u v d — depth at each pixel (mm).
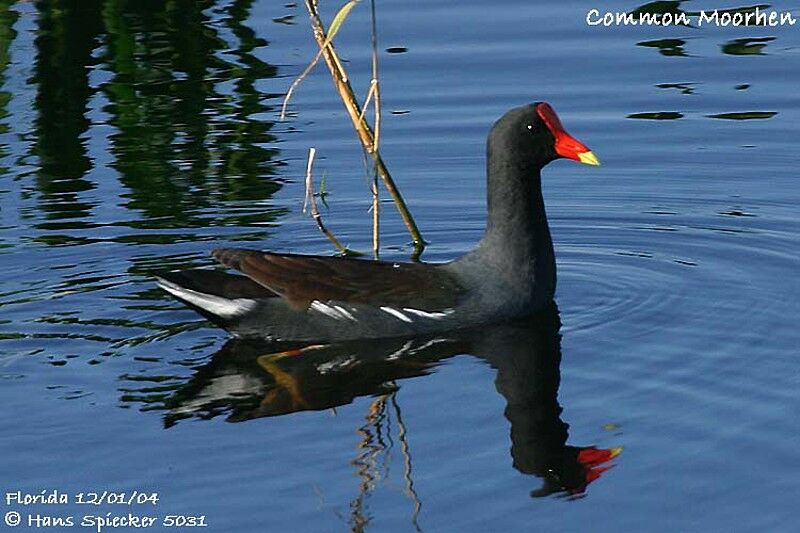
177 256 14266
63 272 13836
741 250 14289
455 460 9852
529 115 12625
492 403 10789
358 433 10320
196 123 17578
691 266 13898
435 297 12398
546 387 11047
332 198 15977
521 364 11539
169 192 15953
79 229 14914
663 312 12578
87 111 17844
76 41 19609
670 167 16609
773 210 15375
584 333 12164
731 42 19266
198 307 12234
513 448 10000
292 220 15367
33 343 12133
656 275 13680
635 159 16828
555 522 9000
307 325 12250
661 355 11555
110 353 11938
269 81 18438
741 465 9633
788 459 9688
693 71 18562
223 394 11078
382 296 12320
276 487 9523
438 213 15695
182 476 9695
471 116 17672
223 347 12156
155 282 13609
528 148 12641
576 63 18875
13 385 11227
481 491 9406
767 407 10484
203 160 16734
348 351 12031
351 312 12250
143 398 10992
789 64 18578
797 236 14609
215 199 15828
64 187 16016
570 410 10609
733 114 17562
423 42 19500
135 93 18281
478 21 20156
